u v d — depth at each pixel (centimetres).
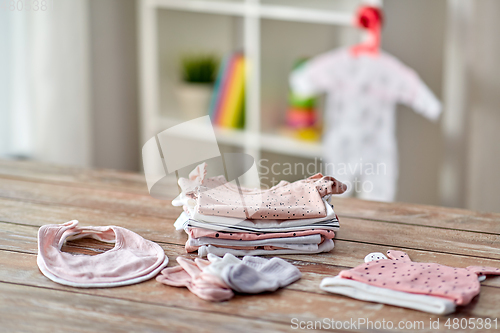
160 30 268
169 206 125
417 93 207
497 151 203
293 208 102
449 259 98
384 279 84
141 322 76
